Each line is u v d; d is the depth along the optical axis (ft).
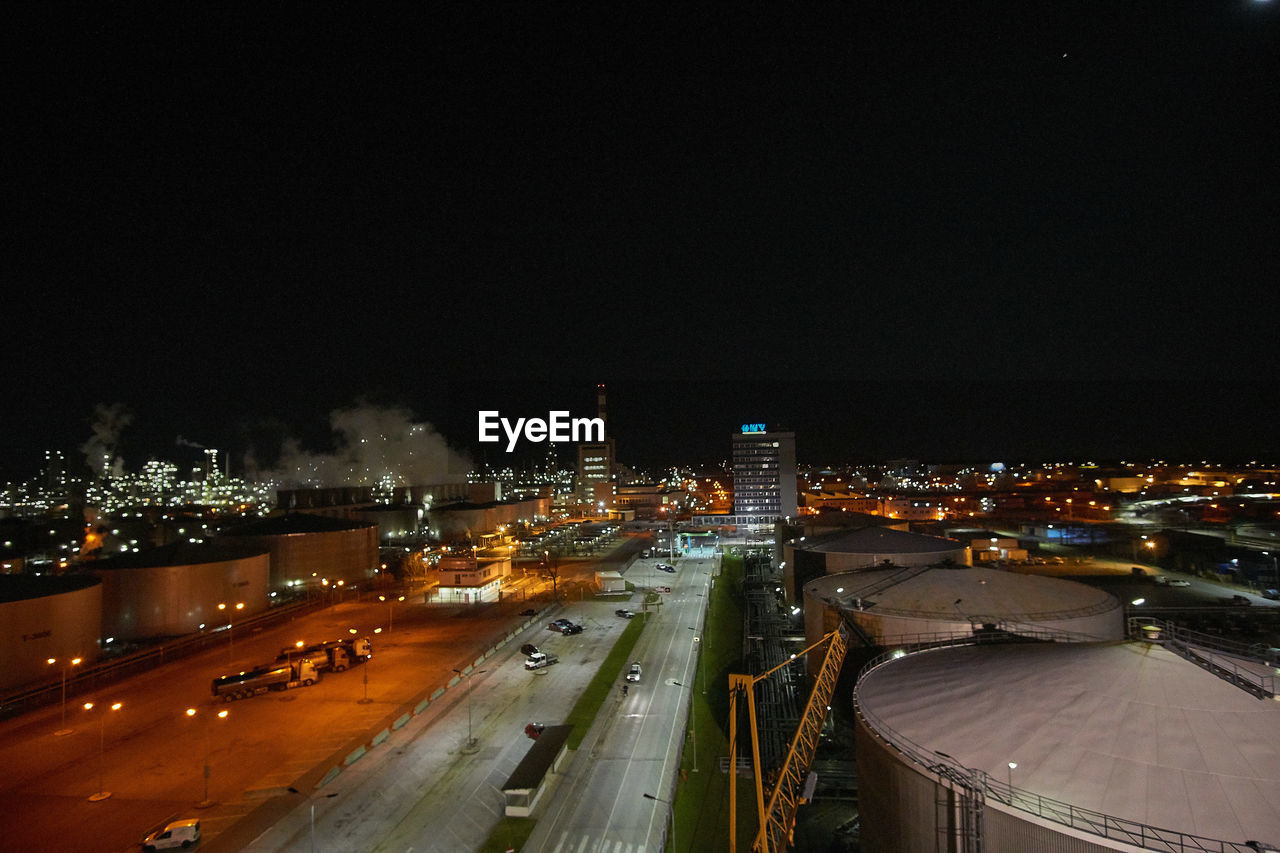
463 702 211.61
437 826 141.18
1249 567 332.80
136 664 250.37
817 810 144.46
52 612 229.04
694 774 166.20
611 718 197.77
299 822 142.41
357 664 249.75
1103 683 96.37
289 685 223.30
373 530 432.25
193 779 160.97
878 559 275.80
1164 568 382.42
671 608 342.64
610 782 159.74
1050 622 176.14
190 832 132.57
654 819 143.33
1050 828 78.07
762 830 115.96
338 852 132.05
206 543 341.00
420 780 160.56
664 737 184.14
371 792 154.92
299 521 409.69
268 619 319.88
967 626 175.52
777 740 181.47
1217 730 84.23
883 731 103.81
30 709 207.72
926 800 90.38
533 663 244.22
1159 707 89.40
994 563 397.19
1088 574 367.45
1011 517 591.37
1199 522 494.18
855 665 178.81
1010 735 92.94
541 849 132.98
